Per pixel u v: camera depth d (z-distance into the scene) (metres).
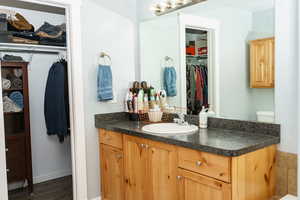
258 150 1.65
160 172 1.97
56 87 2.97
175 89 2.52
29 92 3.21
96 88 2.58
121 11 2.72
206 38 2.23
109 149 2.48
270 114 1.84
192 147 1.68
